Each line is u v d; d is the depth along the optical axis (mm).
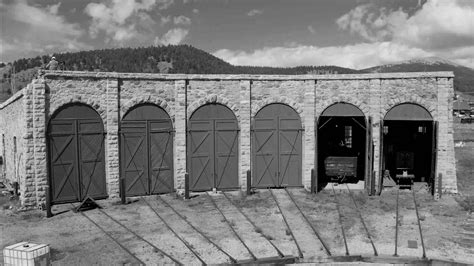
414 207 18719
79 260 12609
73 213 17875
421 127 25109
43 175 18719
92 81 19625
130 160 20484
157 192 21016
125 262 12445
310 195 20812
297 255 13039
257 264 12500
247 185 21047
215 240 14430
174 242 14211
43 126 18641
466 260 12680
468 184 22906
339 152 25953
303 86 21828
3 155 27656
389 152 25312
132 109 20469
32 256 9312
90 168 19781
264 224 16281
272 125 22000
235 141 21828
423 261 12648
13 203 19625
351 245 13977
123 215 17594
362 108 21562
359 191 21672
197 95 21375
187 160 21406
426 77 20859
